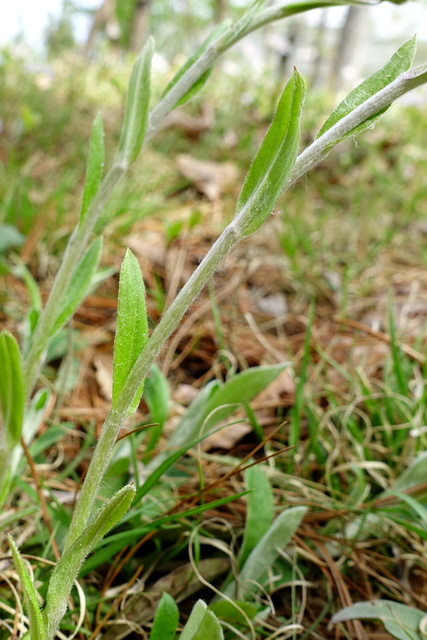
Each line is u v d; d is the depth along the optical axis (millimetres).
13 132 671
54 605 123
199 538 199
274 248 474
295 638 180
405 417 278
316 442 252
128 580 195
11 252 411
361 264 444
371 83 125
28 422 203
